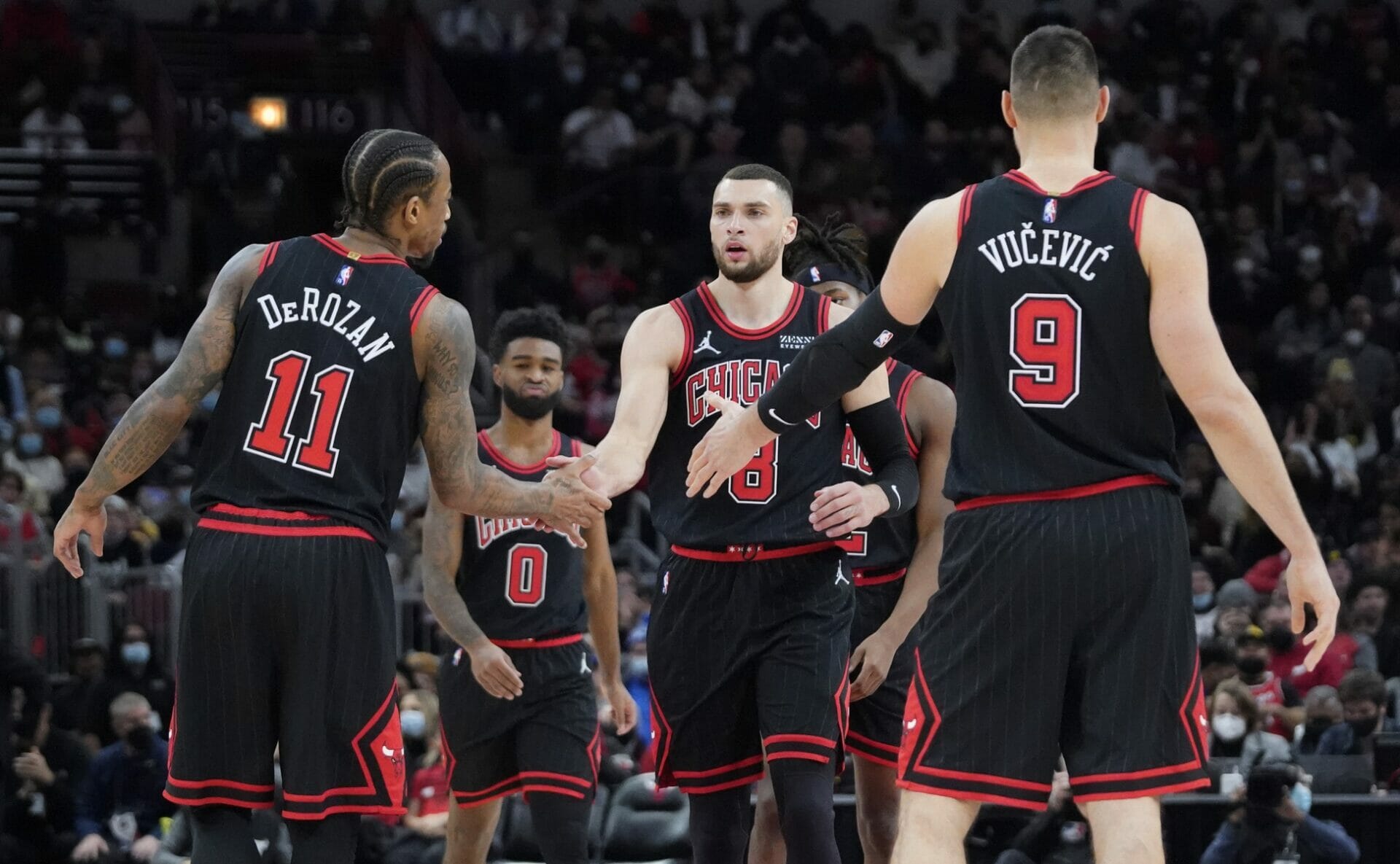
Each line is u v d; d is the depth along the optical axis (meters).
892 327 10.18
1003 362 9.62
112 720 26.23
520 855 22.31
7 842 23.31
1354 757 21.69
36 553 30.55
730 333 13.21
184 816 21.22
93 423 40.75
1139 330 9.50
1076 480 9.51
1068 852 18.23
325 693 10.88
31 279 47.72
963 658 9.65
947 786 9.60
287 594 10.80
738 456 10.82
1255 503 9.43
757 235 13.05
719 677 13.03
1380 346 47.09
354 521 11.05
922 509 14.29
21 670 24.00
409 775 23.34
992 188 9.84
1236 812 18.83
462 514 16.38
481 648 15.77
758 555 12.96
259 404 11.06
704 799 13.36
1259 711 23.17
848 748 14.34
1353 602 30.33
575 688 16.61
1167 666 9.44
